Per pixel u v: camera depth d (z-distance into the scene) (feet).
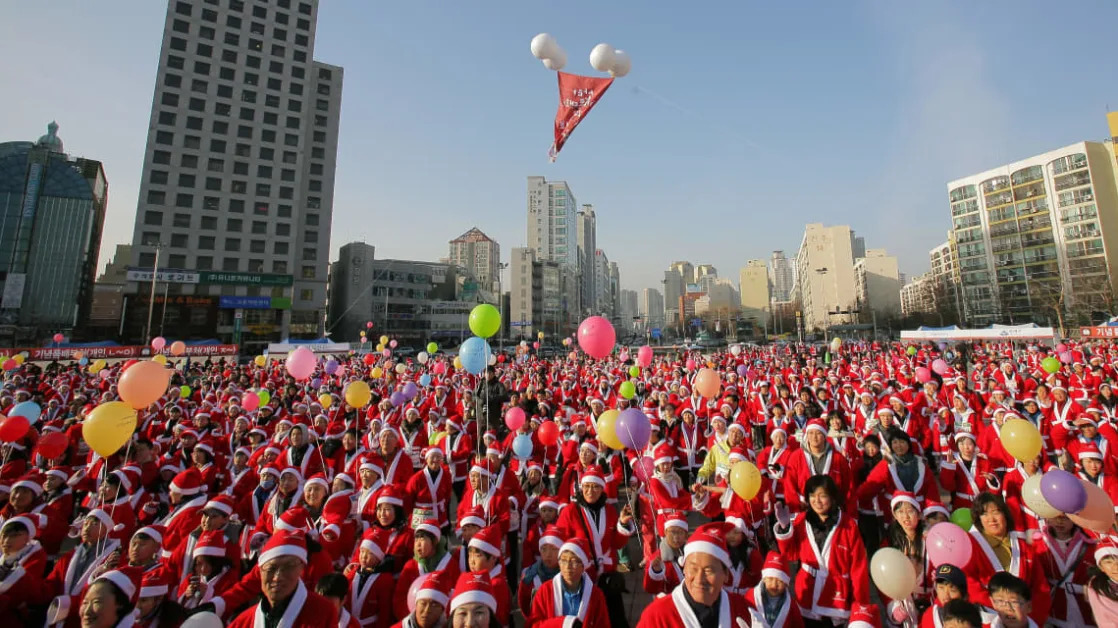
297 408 32.86
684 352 126.41
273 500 16.70
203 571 12.90
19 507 16.11
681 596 9.64
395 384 50.01
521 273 288.30
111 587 9.78
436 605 9.94
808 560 12.73
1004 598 9.62
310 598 10.22
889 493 16.85
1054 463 22.75
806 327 288.10
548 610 11.03
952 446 22.86
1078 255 211.82
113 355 84.94
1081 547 12.17
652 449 21.48
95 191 308.40
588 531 13.99
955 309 237.04
